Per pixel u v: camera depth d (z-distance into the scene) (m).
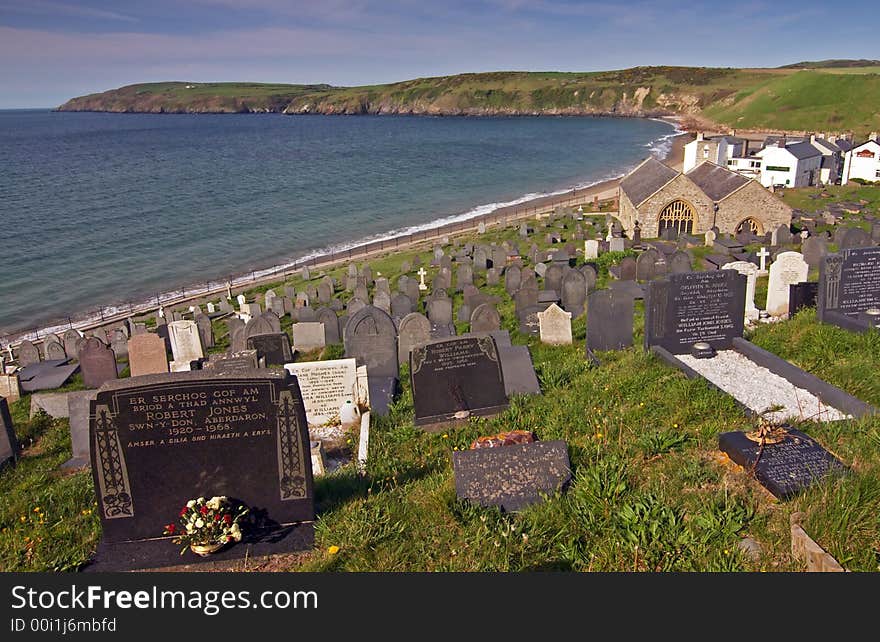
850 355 12.38
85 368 20.27
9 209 80.25
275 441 7.40
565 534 6.76
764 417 9.15
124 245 62.06
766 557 6.08
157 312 38.91
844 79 152.00
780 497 6.96
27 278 51.12
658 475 7.74
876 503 6.49
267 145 172.88
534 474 7.74
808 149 73.62
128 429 7.20
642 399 10.59
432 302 23.53
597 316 16.25
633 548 6.29
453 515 7.29
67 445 14.32
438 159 131.12
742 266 19.44
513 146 155.12
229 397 7.25
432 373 11.65
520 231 51.19
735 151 79.19
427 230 65.88
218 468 7.40
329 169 118.12
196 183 102.44
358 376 13.31
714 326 13.99
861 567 5.82
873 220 46.62
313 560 6.88
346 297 34.56
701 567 6.07
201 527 7.01
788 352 13.20
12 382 20.19
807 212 52.72
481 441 8.93
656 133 178.50
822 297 14.50
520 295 23.61
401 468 9.34
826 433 8.46
